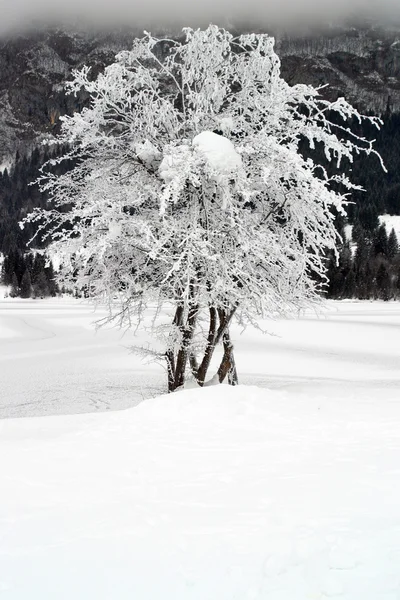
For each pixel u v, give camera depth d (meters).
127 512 4.31
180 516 4.19
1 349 35.16
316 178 9.87
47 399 17.81
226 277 10.02
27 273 123.75
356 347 35.09
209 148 9.65
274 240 10.05
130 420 7.50
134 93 11.27
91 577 3.41
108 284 11.06
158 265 10.62
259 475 5.03
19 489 4.93
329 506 4.20
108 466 5.50
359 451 5.64
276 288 10.86
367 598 2.97
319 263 10.92
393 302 113.81
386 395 9.28
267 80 10.82
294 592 3.10
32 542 3.90
